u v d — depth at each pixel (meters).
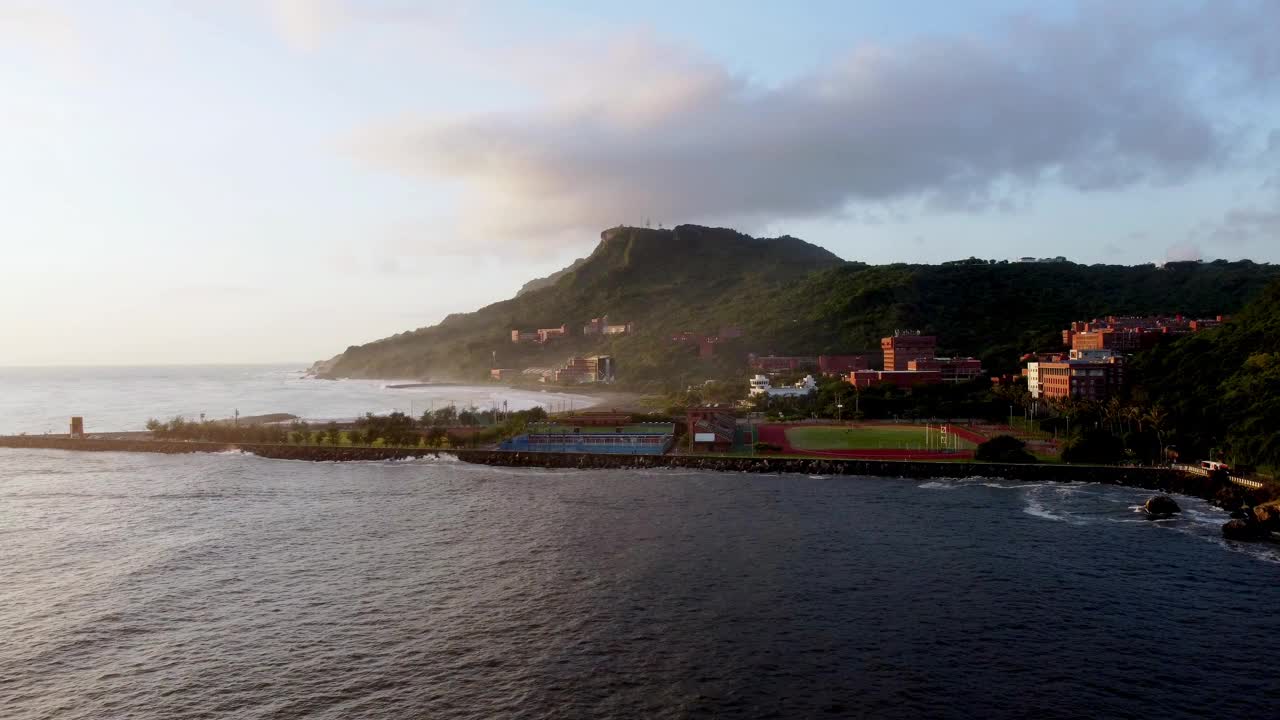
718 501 145.75
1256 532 115.62
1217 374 193.88
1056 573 99.31
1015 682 69.19
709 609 86.81
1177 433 175.38
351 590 94.81
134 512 141.62
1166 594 91.62
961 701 65.75
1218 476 149.75
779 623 82.56
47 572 103.25
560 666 72.56
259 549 114.12
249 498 154.88
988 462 173.00
